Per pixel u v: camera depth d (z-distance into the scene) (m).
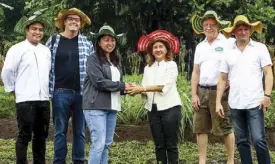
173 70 6.36
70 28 6.54
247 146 6.04
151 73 6.40
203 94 6.72
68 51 6.52
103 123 6.07
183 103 8.93
